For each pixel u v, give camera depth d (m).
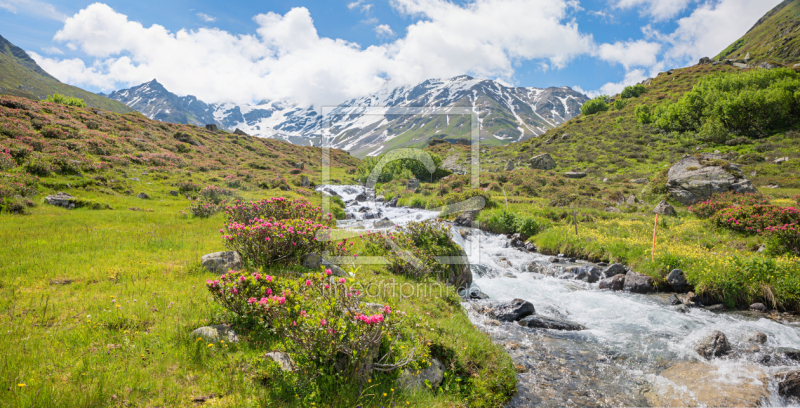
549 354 8.09
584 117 79.38
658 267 13.55
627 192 33.72
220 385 4.71
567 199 30.20
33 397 3.98
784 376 6.99
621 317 10.48
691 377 7.16
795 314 10.64
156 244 11.85
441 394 5.68
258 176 37.81
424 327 7.14
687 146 50.84
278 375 4.96
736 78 60.81
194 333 5.73
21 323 5.77
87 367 4.67
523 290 12.87
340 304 5.72
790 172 35.03
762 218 16.88
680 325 9.88
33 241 11.38
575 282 14.02
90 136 35.16
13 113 33.38
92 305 6.62
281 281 6.50
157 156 36.47
